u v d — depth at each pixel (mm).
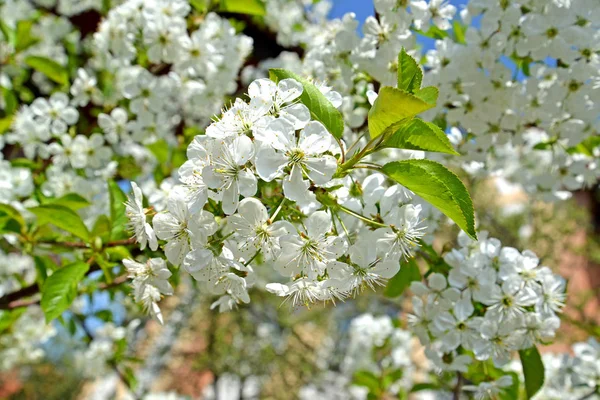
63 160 447
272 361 1329
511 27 338
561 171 424
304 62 396
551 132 381
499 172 479
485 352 292
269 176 214
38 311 765
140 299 264
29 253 358
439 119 387
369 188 257
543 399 509
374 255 226
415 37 341
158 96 448
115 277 364
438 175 222
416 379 712
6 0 629
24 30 557
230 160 216
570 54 329
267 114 225
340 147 231
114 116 454
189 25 455
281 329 1396
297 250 220
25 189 400
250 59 764
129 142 494
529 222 1044
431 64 364
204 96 463
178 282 400
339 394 1275
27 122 443
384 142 229
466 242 313
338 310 1397
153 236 233
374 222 240
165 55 419
